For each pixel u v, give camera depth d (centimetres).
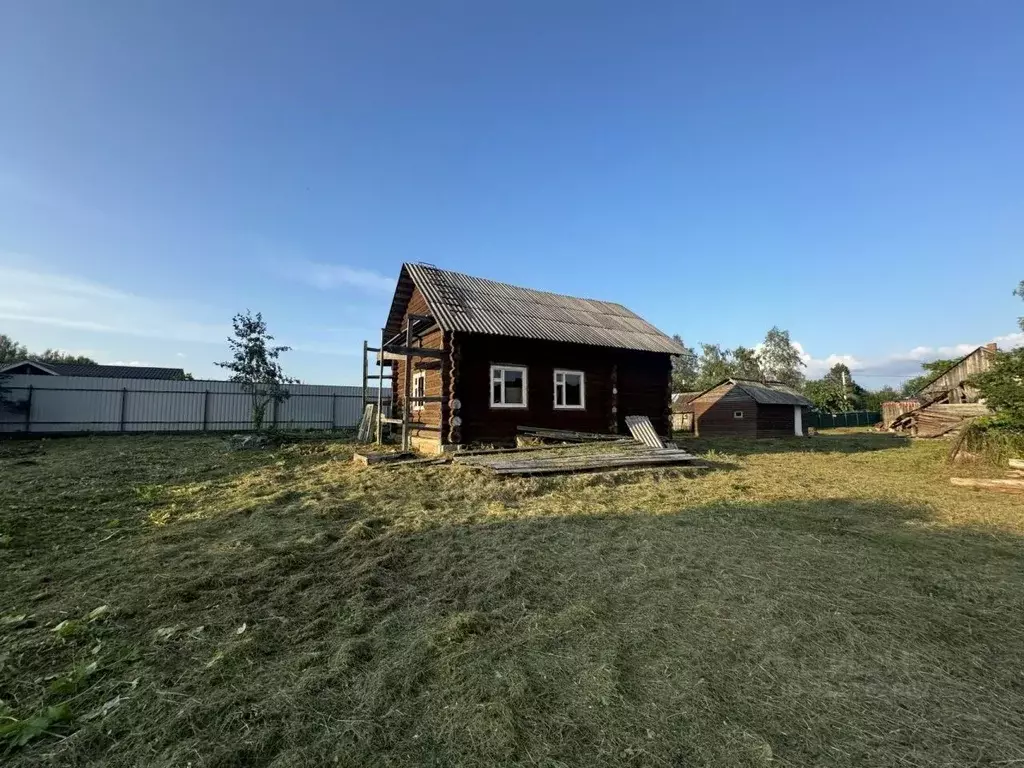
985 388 1272
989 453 1184
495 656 311
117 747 232
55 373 2595
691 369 6662
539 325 1445
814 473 1111
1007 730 246
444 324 1241
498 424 1352
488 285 1669
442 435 1274
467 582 437
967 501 802
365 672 294
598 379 1566
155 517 652
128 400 2172
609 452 1138
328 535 562
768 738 237
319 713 255
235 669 296
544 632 342
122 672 293
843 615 373
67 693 272
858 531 617
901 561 501
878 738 238
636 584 430
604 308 1939
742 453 1523
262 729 243
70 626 338
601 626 353
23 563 473
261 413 2112
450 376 1284
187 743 233
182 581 429
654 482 939
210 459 1234
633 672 293
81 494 791
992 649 329
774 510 726
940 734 242
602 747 230
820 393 4947
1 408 1953
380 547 531
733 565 481
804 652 319
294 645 328
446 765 220
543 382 1449
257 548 515
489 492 805
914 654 319
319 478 936
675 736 237
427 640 328
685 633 342
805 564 487
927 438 2370
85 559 488
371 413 1684
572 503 756
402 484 863
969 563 497
